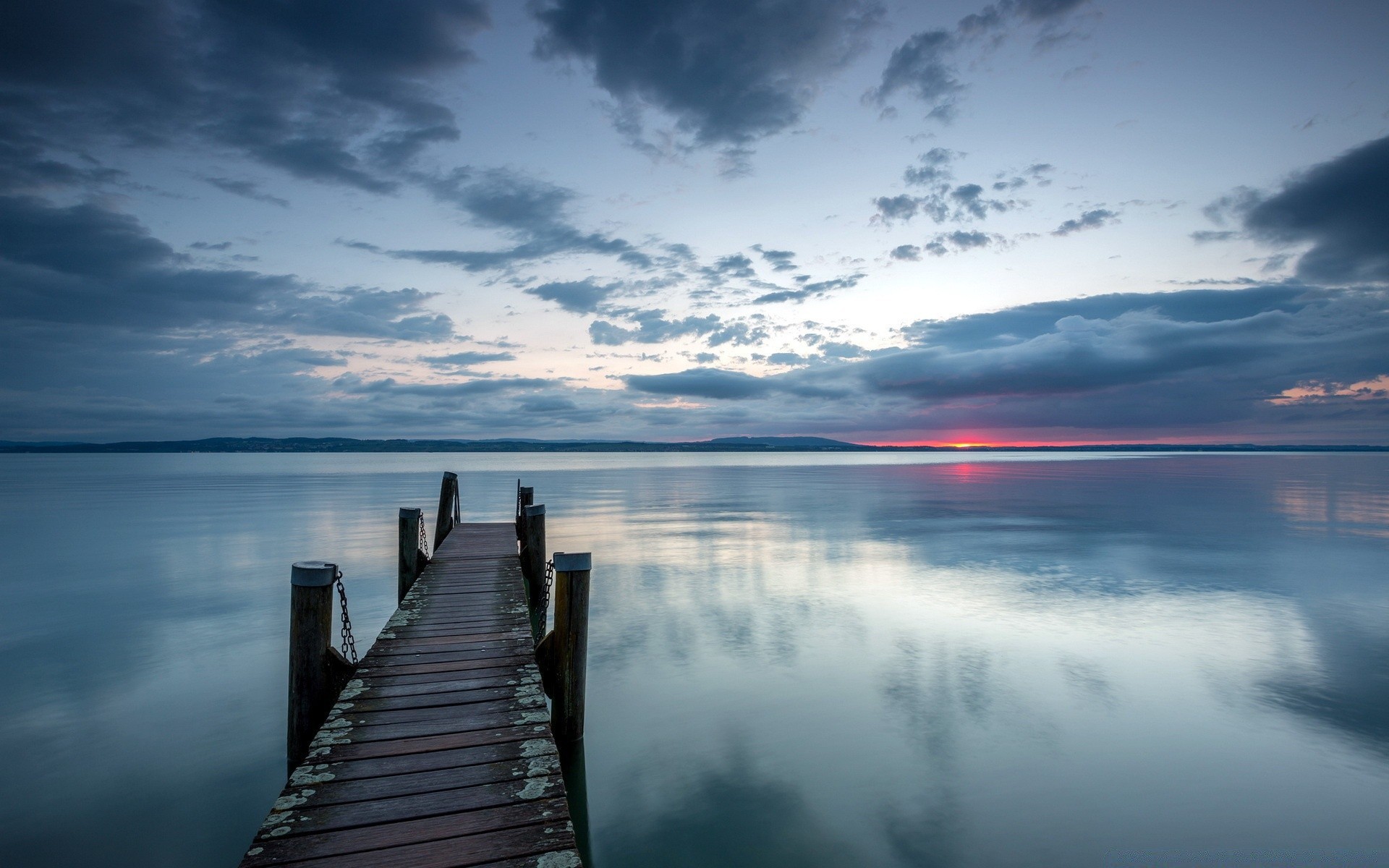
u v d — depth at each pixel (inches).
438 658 270.7
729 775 278.2
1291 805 252.2
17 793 268.2
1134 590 593.3
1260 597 567.8
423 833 157.1
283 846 150.6
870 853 226.1
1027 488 1991.9
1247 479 2450.8
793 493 1839.3
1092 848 227.8
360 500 1594.5
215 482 2436.0
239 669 411.2
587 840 233.6
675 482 2411.4
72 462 5880.9
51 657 434.3
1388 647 430.9
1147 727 319.0
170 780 279.4
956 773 278.1
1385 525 1032.2
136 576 682.8
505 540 559.8
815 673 390.6
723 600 564.1
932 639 452.4
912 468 4010.8
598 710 341.1
